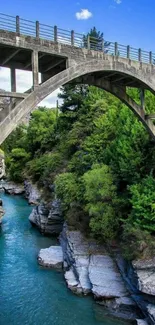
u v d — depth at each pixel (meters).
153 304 14.72
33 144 58.28
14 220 36.94
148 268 15.34
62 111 39.62
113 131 25.41
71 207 26.47
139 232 16.56
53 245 27.58
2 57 15.67
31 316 16.20
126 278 17.42
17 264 23.08
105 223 19.88
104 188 20.36
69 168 30.92
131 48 18.59
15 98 14.24
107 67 17.28
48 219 30.48
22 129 76.94
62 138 41.06
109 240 20.64
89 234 23.20
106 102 33.62
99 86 19.94
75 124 34.28
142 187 18.06
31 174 52.16
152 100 27.30
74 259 20.48
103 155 24.05
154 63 20.00
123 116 24.11
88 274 18.89
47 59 16.62
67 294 18.50
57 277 20.81
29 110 14.16
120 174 20.59
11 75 15.59
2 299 17.94
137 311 16.08
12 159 61.00
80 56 16.12
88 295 18.28
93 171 21.33
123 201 19.78
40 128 55.72
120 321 15.73
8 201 48.75
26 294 18.50
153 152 20.25
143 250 16.28
